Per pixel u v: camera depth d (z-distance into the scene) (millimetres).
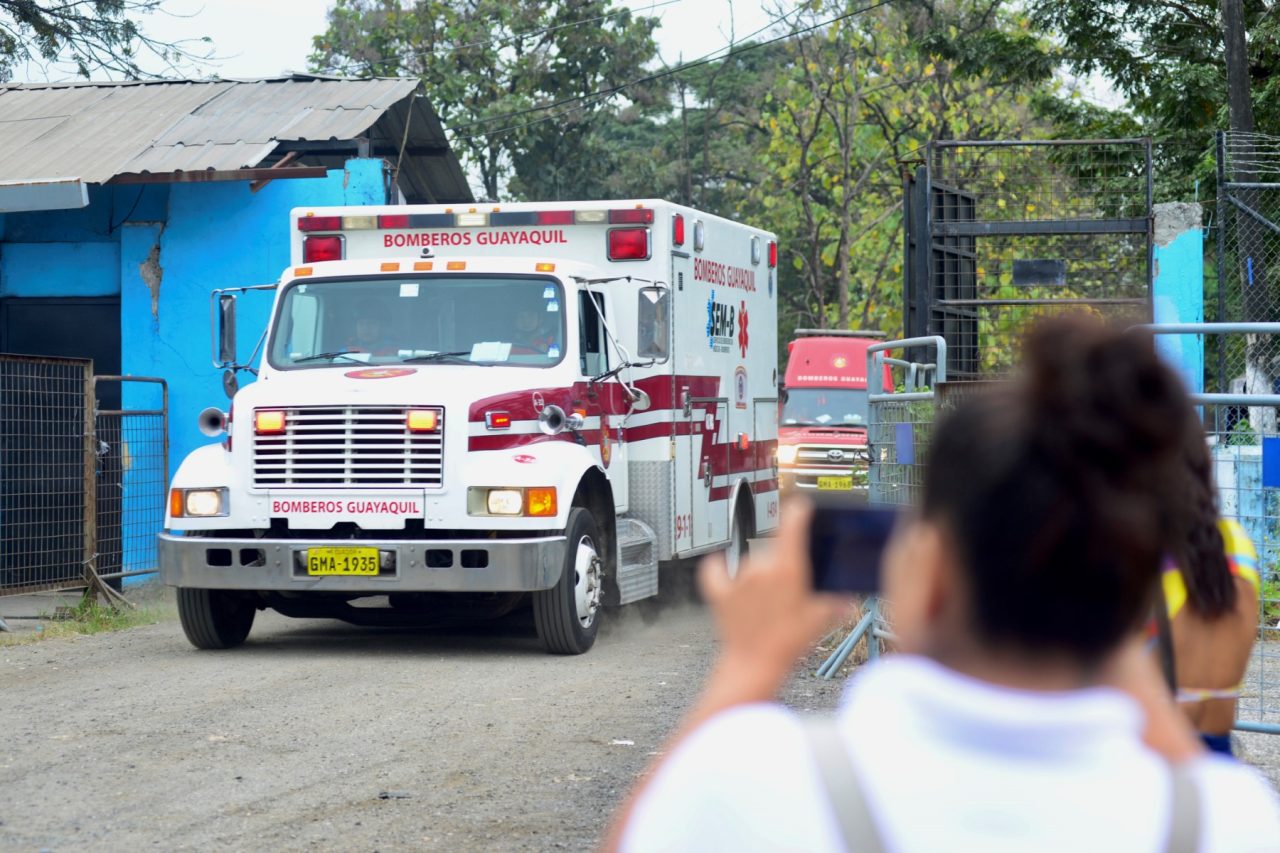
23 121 30172
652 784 2455
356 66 79438
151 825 9977
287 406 17453
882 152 75562
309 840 9609
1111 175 29844
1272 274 31109
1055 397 2332
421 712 14180
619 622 21781
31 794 10859
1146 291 26906
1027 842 2248
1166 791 2357
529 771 11609
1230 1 32344
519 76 79812
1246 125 32281
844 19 70750
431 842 9578
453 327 18828
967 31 58688
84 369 22875
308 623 21734
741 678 2600
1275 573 12312
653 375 20234
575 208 20172
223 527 17562
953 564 2367
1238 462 12281
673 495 20531
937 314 27062
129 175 26219
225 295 19312
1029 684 2336
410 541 16984
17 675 16641
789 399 42844
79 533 22766
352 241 20891
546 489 17125
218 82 31891
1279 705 13102
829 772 2324
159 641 19672
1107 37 44750
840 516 2609
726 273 23219
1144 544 2281
